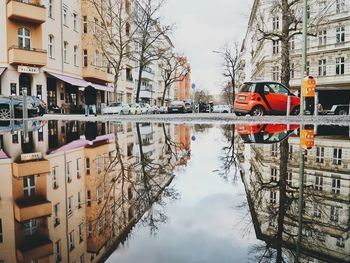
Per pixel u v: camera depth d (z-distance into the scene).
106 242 1.30
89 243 1.27
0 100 16.34
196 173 3.05
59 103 29.64
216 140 6.46
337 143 5.39
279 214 1.74
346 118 14.29
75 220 1.59
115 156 4.18
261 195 2.18
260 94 15.84
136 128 10.50
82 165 3.44
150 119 17.97
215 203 2.00
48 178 2.72
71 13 31.56
